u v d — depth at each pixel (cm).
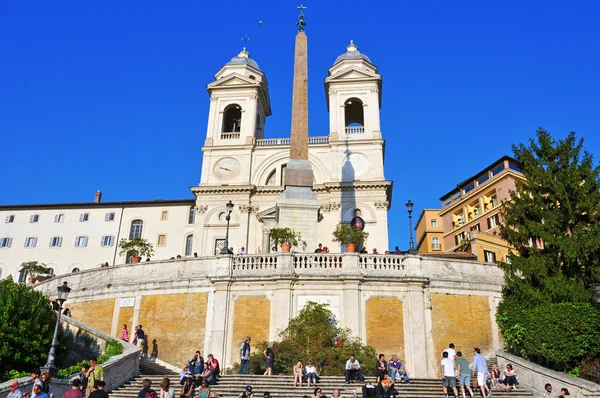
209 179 4809
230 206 2967
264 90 5350
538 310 2192
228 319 2578
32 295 2189
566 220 2358
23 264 4928
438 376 2472
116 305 2831
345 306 2538
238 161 4844
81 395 1323
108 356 2058
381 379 1727
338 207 4547
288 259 2650
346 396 1844
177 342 2611
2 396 1493
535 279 2334
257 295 2608
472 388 1942
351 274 2578
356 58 5200
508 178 5441
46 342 2089
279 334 2456
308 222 3488
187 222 5153
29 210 5331
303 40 4428
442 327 2570
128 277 2889
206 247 4550
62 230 5234
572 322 2089
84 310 2923
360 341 2439
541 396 1894
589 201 2291
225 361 2500
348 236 3178
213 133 4991
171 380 2023
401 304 2586
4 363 1984
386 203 4528
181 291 2709
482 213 5722
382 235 4434
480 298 2689
